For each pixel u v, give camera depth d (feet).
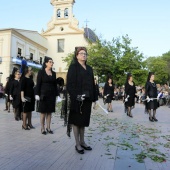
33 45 121.49
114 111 43.24
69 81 15.29
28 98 22.56
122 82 104.17
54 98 21.53
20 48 110.42
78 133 15.81
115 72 106.73
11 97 28.94
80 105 15.20
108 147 16.81
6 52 102.42
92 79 16.02
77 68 15.57
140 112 42.34
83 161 13.62
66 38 133.90
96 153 15.28
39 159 13.82
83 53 15.81
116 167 12.73
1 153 14.82
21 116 24.11
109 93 42.29
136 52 107.14
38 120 29.35
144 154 15.03
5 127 23.86
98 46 108.78
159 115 38.09
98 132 22.26
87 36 149.89
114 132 22.44
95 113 39.06
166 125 27.40
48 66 21.52
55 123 27.27
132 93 34.99
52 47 135.95
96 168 12.53
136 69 105.60
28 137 19.51
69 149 16.10
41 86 21.04
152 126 26.48
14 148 16.03
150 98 30.45
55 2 134.92
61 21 134.72
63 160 13.73
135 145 17.61
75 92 15.16
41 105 20.86
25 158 13.93
